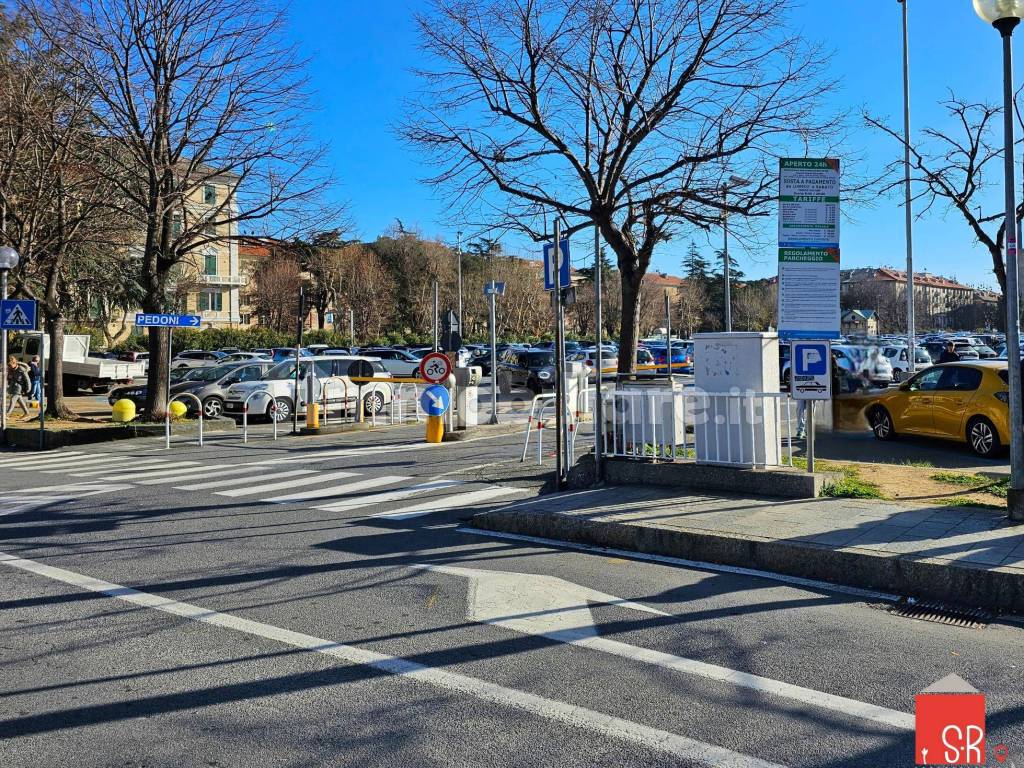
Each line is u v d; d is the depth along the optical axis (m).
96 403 28.91
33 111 18.17
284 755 3.57
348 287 68.38
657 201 11.51
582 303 67.88
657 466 9.40
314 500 10.12
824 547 6.44
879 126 17.73
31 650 4.90
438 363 16.84
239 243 21.14
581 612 5.57
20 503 10.05
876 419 14.74
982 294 107.00
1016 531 6.75
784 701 4.09
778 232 8.55
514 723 3.86
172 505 9.84
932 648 4.85
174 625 5.35
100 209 20.94
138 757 3.57
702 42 11.05
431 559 7.12
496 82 12.14
